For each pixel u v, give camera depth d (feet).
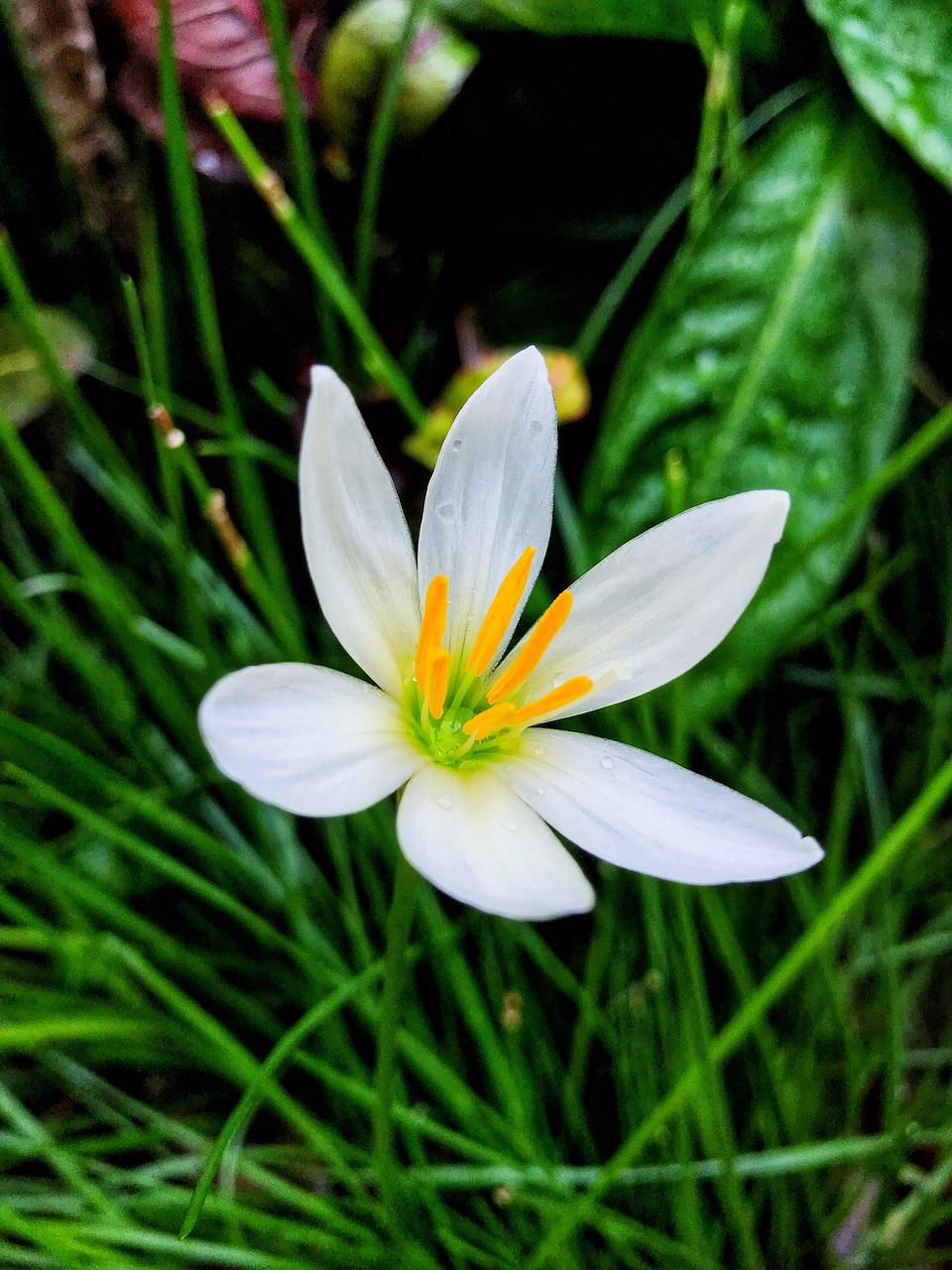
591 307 0.67
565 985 0.54
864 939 0.58
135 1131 0.48
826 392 0.58
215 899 0.50
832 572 0.57
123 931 0.54
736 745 0.64
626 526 0.59
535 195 0.66
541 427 0.41
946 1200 0.53
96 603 0.58
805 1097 0.53
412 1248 0.44
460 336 0.65
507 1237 0.48
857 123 0.59
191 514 0.67
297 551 0.67
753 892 0.60
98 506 0.68
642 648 0.40
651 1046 0.52
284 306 0.66
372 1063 0.54
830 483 0.58
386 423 0.65
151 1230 0.45
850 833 0.64
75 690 0.64
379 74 0.58
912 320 0.58
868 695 0.67
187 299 0.65
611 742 0.40
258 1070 0.47
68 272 0.67
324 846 0.59
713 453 0.58
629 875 0.57
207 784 0.58
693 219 0.59
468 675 0.40
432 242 0.66
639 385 0.59
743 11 0.56
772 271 0.58
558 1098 0.53
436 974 0.53
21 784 0.58
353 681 0.38
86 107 0.59
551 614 0.39
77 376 0.66
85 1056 0.50
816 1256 0.50
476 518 0.41
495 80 0.62
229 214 0.63
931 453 0.67
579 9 0.58
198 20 0.59
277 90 0.60
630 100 0.64
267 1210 0.49
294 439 0.66
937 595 0.69
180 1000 0.47
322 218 0.64
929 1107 0.55
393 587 0.40
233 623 0.58
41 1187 0.48
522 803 0.38
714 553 0.40
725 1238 0.50
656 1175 0.47
